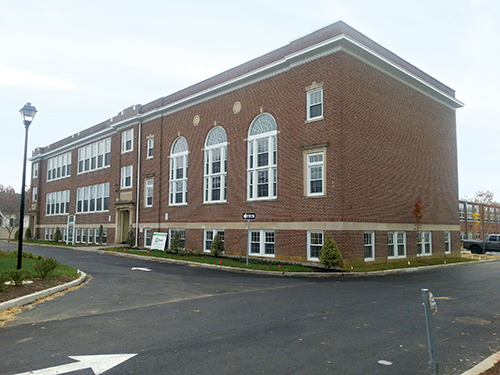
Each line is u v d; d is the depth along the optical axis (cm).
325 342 757
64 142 4922
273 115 2405
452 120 3019
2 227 5634
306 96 2223
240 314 994
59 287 1319
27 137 1611
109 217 3891
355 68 2158
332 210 2025
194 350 706
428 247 2645
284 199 2280
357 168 2098
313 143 2152
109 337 786
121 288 1386
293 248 2202
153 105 3469
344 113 2055
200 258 2403
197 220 2883
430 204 2677
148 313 1002
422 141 2653
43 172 5356
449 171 2927
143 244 3403
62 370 606
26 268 1667
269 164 2403
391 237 2327
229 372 604
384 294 1299
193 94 2986
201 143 2920
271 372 605
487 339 785
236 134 2639
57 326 869
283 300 1185
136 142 3603
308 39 2248
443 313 1017
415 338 788
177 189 3144
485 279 1719
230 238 2602
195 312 1015
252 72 2506
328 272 1841
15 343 743
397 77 2462
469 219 6053
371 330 845
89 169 4316
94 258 2534
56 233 4572
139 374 594
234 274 1842
